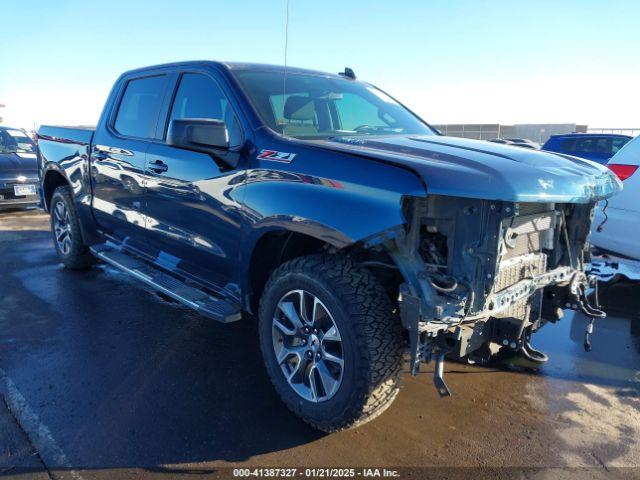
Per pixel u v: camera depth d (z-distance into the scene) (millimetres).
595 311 3100
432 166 2367
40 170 5945
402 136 3395
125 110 4598
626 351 3969
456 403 3162
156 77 4254
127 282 5410
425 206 2441
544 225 2850
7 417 2900
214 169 3285
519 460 2619
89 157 4902
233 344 3924
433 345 2559
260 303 3021
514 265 2715
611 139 12734
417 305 2338
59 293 5031
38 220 9328
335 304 2555
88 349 3791
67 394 3158
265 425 2873
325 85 3930
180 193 3586
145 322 4328
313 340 2748
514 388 3365
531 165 2588
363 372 2482
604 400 3236
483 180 2301
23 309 4586
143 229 4176
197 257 3605
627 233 4957
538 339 4191
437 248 2570
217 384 3316
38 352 3725
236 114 3307
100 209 4824
